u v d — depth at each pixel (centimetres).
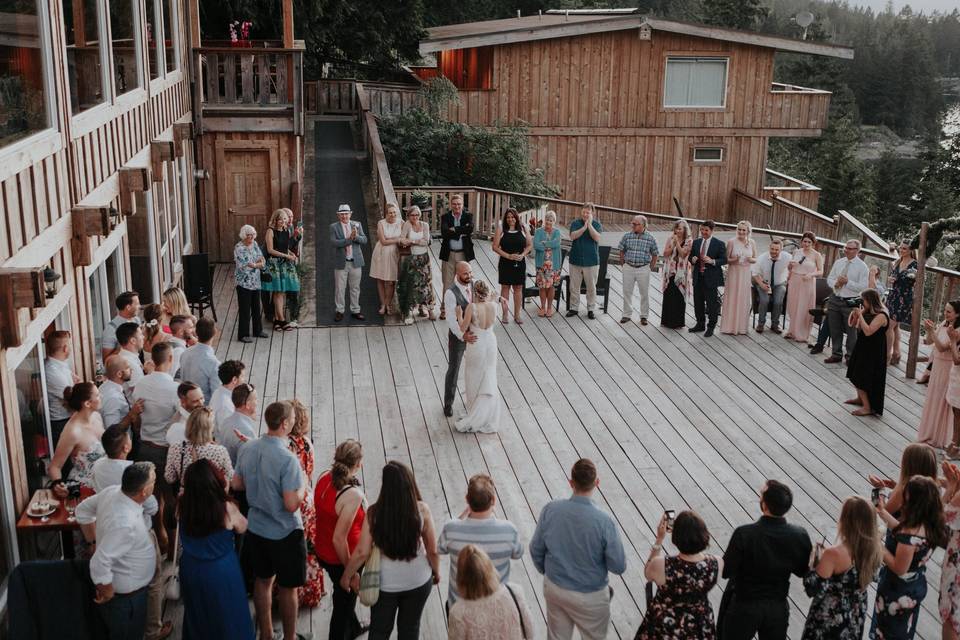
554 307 1387
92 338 777
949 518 578
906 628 561
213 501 519
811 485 831
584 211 1304
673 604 500
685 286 1273
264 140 1571
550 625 541
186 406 638
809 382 1102
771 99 2359
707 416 990
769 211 2209
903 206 4628
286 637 576
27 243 591
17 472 573
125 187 884
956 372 860
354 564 517
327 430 927
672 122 2336
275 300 1235
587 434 936
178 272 1336
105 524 516
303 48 1572
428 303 1293
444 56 2783
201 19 2103
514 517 761
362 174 1733
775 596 511
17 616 518
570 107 2288
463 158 2162
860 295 1131
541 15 2741
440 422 956
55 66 668
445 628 619
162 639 595
